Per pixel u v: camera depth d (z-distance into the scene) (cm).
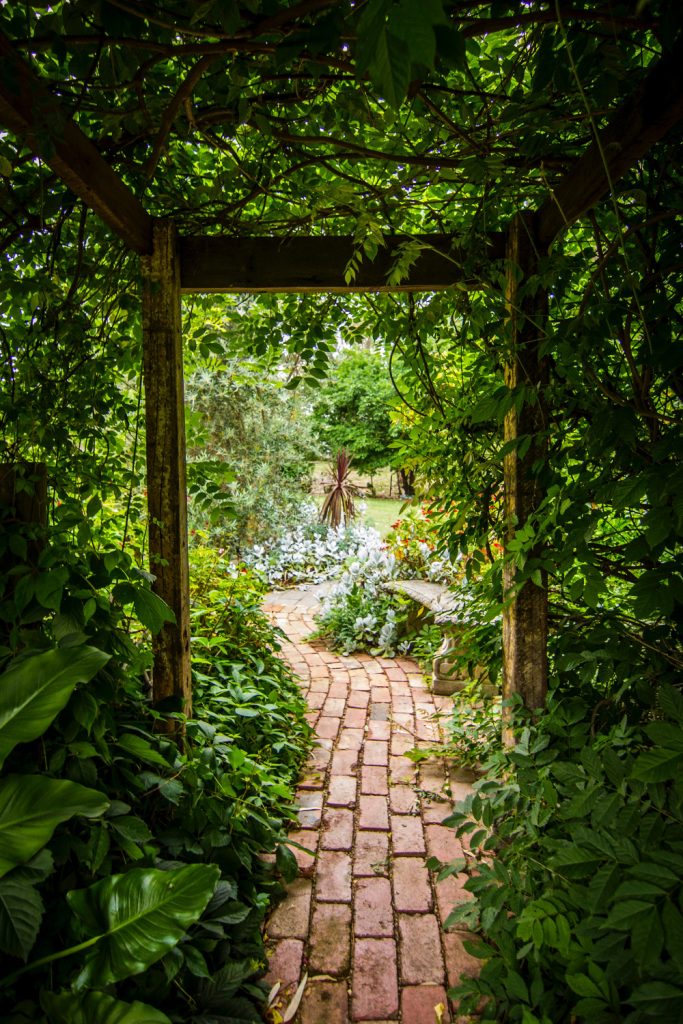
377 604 518
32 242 234
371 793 282
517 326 205
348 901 214
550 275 186
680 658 176
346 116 190
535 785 177
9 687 140
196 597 362
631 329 198
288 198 238
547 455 209
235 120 197
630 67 167
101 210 185
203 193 236
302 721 342
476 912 173
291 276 231
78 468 211
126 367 257
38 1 140
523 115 171
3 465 176
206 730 216
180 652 228
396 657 487
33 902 122
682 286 166
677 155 166
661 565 140
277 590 696
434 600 436
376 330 278
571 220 179
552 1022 147
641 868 125
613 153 146
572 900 142
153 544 227
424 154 211
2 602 165
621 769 147
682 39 119
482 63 203
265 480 763
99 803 129
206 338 292
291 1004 172
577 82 131
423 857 237
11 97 139
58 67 195
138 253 223
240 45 142
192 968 152
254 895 201
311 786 287
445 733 343
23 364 214
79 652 146
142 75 157
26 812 127
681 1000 115
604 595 230
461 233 222
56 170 160
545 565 175
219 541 714
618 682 184
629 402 180
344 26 120
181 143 238
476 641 264
